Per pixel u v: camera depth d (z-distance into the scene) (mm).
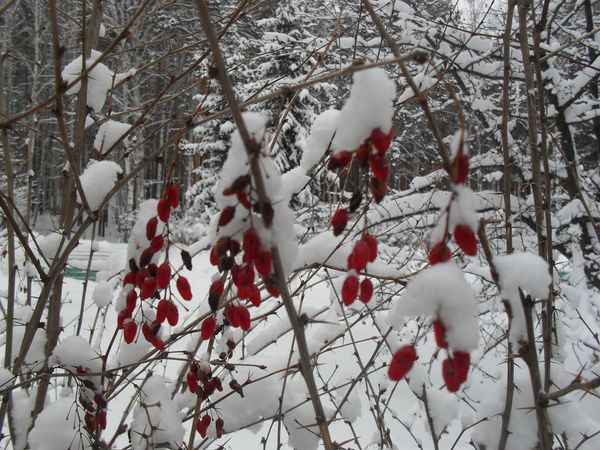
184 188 22062
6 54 2113
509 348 1726
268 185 1081
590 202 5102
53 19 1434
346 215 1170
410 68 5473
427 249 2396
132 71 2211
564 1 4570
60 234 1988
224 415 2090
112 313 5684
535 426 1781
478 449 1927
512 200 5102
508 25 1687
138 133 2938
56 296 2031
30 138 2350
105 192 1951
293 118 10914
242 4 1822
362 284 1154
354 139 1057
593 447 1741
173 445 1771
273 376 2182
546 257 1763
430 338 5637
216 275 1501
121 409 3762
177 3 2584
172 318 1388
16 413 2025
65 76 2135
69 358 1843
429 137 6734
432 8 6715
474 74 5508
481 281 5113
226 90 988
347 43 5355
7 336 1990
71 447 1841
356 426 4293
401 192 5375
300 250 2080
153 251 1383
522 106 5742
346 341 6004
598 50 4816
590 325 4461
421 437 4109
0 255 3104
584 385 1278
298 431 2104
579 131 6668
